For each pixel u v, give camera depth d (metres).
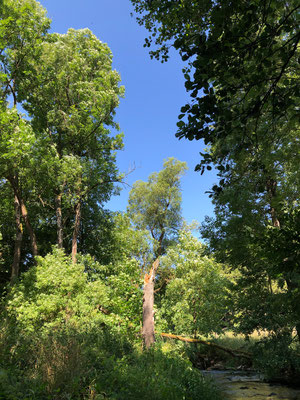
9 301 12.62
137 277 15.56
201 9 3.94
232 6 2.86
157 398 5.09
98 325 10.21
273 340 11.63
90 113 20.06
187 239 18.31
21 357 5.38
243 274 13.71
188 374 7.51
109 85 20.73
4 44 16.78
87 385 4.89
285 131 5.12
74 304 12.49
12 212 21.14
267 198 10.79
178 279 16.64
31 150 15.48
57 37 20.83
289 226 4.80
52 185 18.56
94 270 19.17
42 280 13.26
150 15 5.95
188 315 16.11
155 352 8.55
